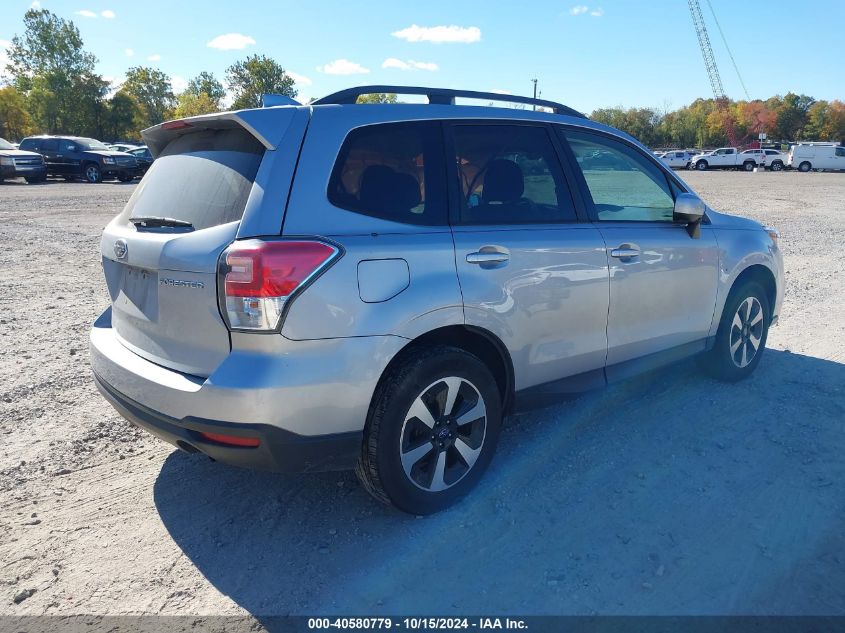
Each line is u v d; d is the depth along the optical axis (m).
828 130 124.25
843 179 41.28
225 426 2.72
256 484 3.62
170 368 3.02
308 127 2.97
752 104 127.12
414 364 3.01
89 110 77.00
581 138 3.96
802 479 3.53
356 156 3.05
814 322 6.69
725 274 4.60
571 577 2.78
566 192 3.77
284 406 2.71
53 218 15.99
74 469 3.80
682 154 62.66
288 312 2.69
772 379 5.04
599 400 4.67
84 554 3.01
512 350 3.43
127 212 3.49
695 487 3.47
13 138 80.81
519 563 2.89
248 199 2.81
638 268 3.96
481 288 3.22
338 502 3.42
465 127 3.45
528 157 3.65
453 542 3.05
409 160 3.21
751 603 2.60
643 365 4.19
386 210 3.06
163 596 2.73
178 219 3.06
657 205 4.30
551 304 3.54
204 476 3.72
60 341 6.20
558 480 3.57
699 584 2.72
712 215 4.73
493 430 3.42
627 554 2.92
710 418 4.32
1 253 10.99
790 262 10.30
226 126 3.13
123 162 30.36
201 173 3.11
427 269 3.06
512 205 3.51
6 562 2.96
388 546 3.04
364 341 2.85
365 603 2.67
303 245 2.72
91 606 2.67
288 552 3.01
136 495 3.52
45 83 74.88
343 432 2.88
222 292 2.72
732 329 4.80
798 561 2.85
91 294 8.15
